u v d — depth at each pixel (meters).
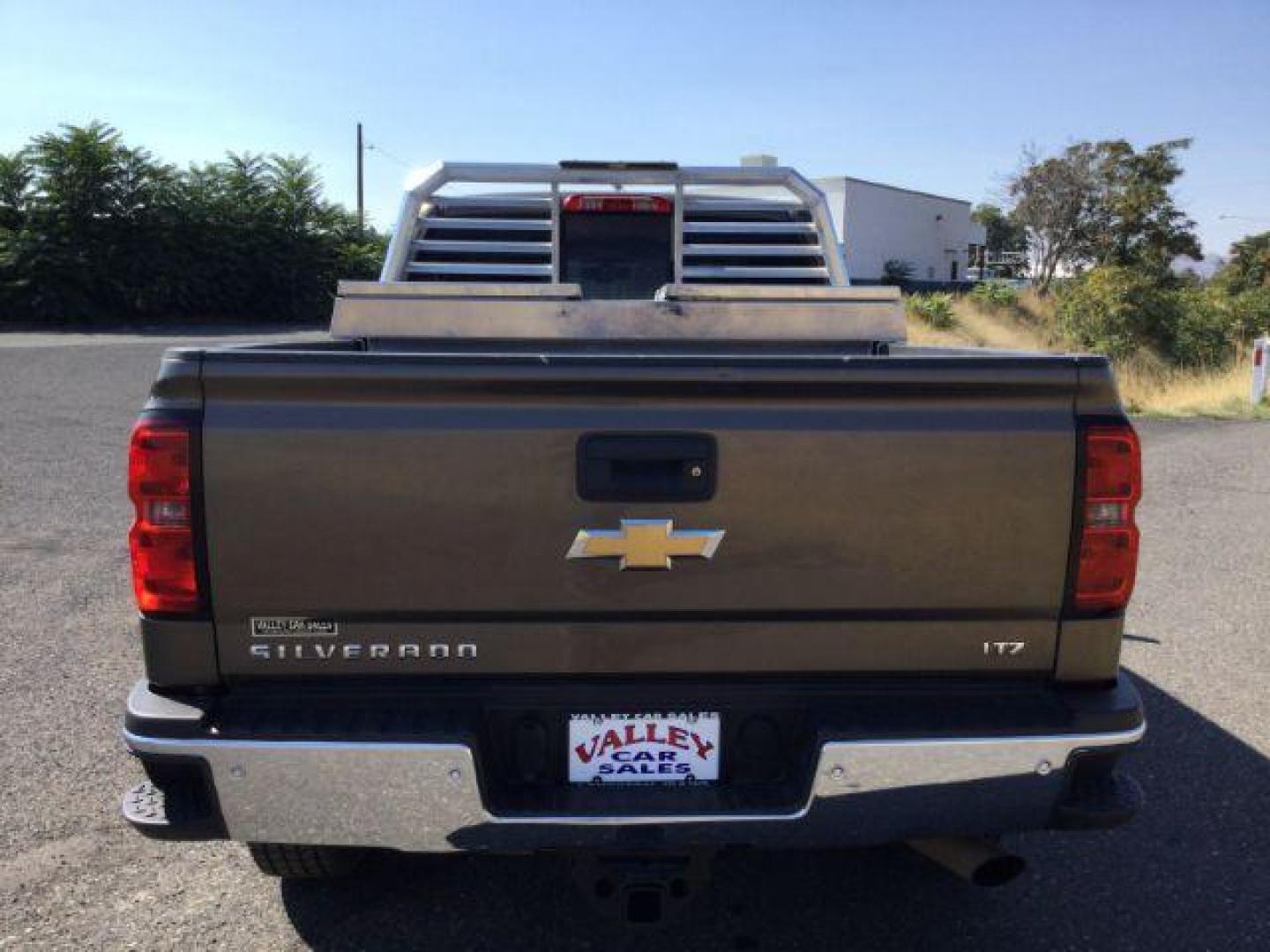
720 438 2.38
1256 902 3.14
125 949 2.86
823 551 2.42
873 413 2.41
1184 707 4.59
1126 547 2.46
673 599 2.42
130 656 5.00
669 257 5.74
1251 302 24.50
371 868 3.31
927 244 54.50
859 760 2.37
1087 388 2.44
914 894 3.19
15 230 27.52
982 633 2.48
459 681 2.46
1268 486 9.48
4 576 6.24
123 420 11.95
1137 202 43.25
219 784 2.36
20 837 3.41
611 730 2.49
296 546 2.37
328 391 2.36
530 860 3.37
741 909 3.11
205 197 30.88
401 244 5.42
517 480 2.38
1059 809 2.46
